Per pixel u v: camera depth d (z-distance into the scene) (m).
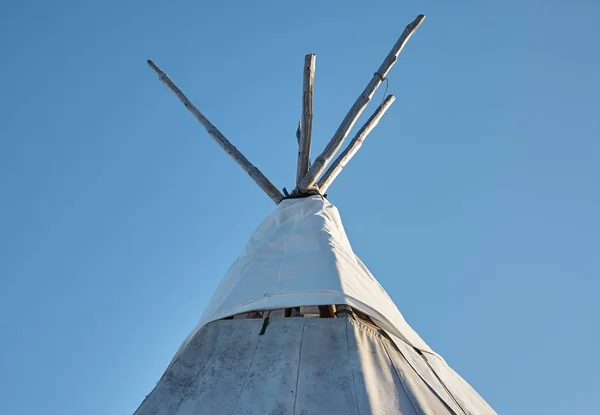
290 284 4.18
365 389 3.33
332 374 3.49
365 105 6.58
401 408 3.35
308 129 6.51
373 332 3.99
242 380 3.53
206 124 7.09
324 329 3.84
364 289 4.35
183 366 3.71
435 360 4.36
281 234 5.01
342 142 6.29
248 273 4.52
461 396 4.09
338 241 4.88
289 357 3.60
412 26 7.21
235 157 6.71
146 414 3.35
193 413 3.33
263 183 6.43
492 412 4.34
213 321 4.15
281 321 3.97
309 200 5.43
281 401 3.27
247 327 3.99
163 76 7.65
